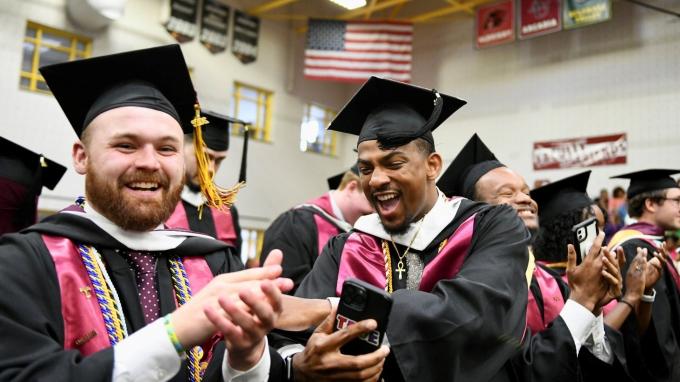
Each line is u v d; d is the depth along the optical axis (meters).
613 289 1.90
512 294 1.56
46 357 1.12
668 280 3.04
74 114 1.62
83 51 10.29
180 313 1.18
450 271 1.75
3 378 1.10
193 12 11.78
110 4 9.60
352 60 11.73
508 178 2.52
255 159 12.84
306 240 3.76
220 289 1.19
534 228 2.48
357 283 1.32
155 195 1.42
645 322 2.62
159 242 1.52
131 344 1.15
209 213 3.79
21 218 2.71
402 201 1.81
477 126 12.42
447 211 1.90
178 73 1.57
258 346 1.27
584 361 2.09
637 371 2.53
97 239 1.41
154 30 11.19
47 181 3.28
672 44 10.03
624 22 10.63
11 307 1.20
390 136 1.77
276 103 13.38
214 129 3.63
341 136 14.83
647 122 10.18
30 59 9.66
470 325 1.45
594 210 3.06
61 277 1.31
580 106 11.02
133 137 1.40
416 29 13.65
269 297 1.13
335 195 4.00
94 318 1.32
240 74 12.69
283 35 13.64
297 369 1.33
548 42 11.59
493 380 1.71
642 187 3.82
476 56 12.64
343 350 1.32
